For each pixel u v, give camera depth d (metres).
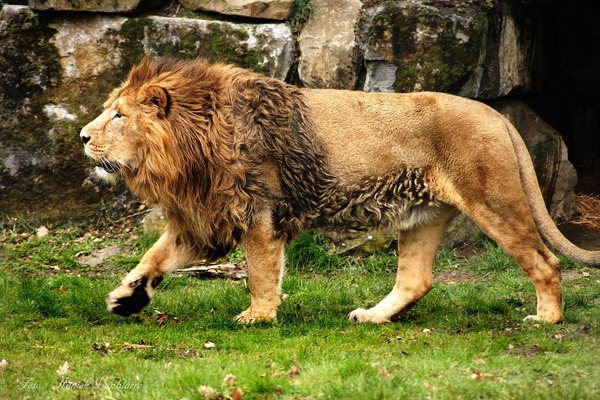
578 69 26.53
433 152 15.27
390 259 20.73
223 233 15.53
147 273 15.57
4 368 12.71
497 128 15.17
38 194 22.25
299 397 10.77
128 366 12.62
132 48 22.33
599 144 27.66
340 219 15.60
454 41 21.33
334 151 15.27
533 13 24.02
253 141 15.05
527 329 14.70
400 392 10.56
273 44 22.28
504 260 20.56
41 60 22.16
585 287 18.48
